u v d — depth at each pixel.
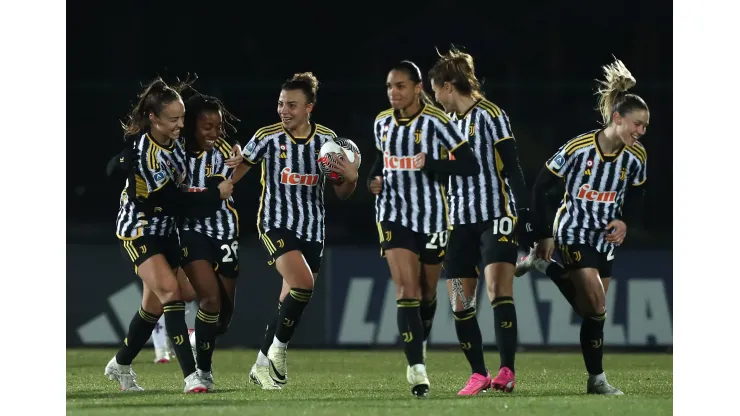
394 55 68.62
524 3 73.31
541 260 26.16
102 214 58.25
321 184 26.31
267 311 45.78
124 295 45.56
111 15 71.12
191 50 73.19
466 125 24.59
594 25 72.31
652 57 70.75
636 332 44.66
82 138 60.38
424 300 24.41
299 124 25.72
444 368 35.53
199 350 26.22
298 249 25.69
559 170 24.78
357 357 41.09
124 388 26.27
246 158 25.70
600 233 24.84
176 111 23.72
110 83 65.06
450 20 68.62
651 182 56.12
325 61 73.75
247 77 73.38
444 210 23.16
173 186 24.52
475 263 24.81
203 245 26.36
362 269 46.00
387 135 23.20
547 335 44.31
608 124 24.86
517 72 69.44
